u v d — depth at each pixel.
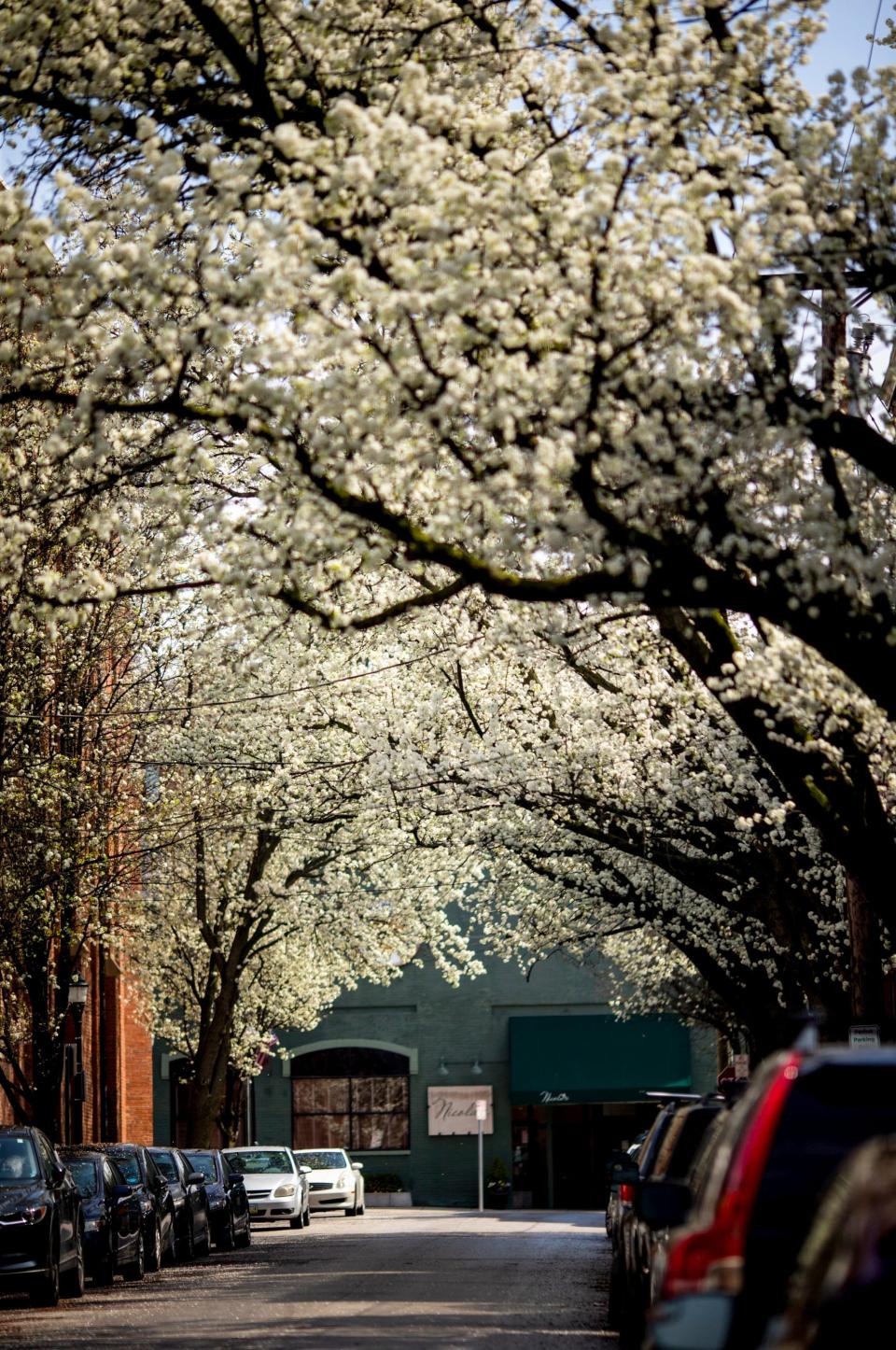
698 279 17.53
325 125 18.70
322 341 18.56
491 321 17.67
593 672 38.00
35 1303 31.56
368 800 43.78
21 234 19.47
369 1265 42.06
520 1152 93.75
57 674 44.25
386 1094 94.62
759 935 44.03
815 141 19.75
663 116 18.61
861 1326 6.74
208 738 49.03
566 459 17.47
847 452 20.14
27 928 46.94
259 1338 24.69
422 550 18.81
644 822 38.94
